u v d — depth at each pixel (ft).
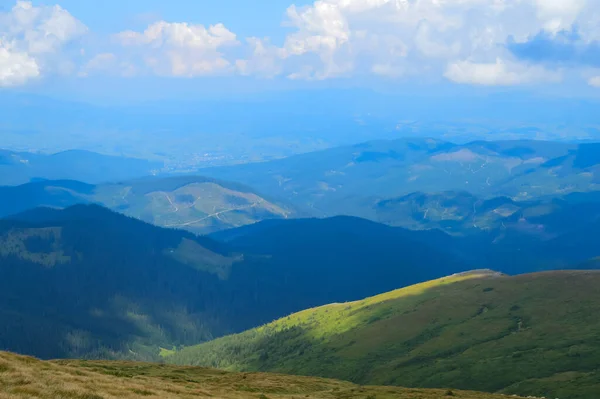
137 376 348.79
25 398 179.01
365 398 370.32
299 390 428.15
